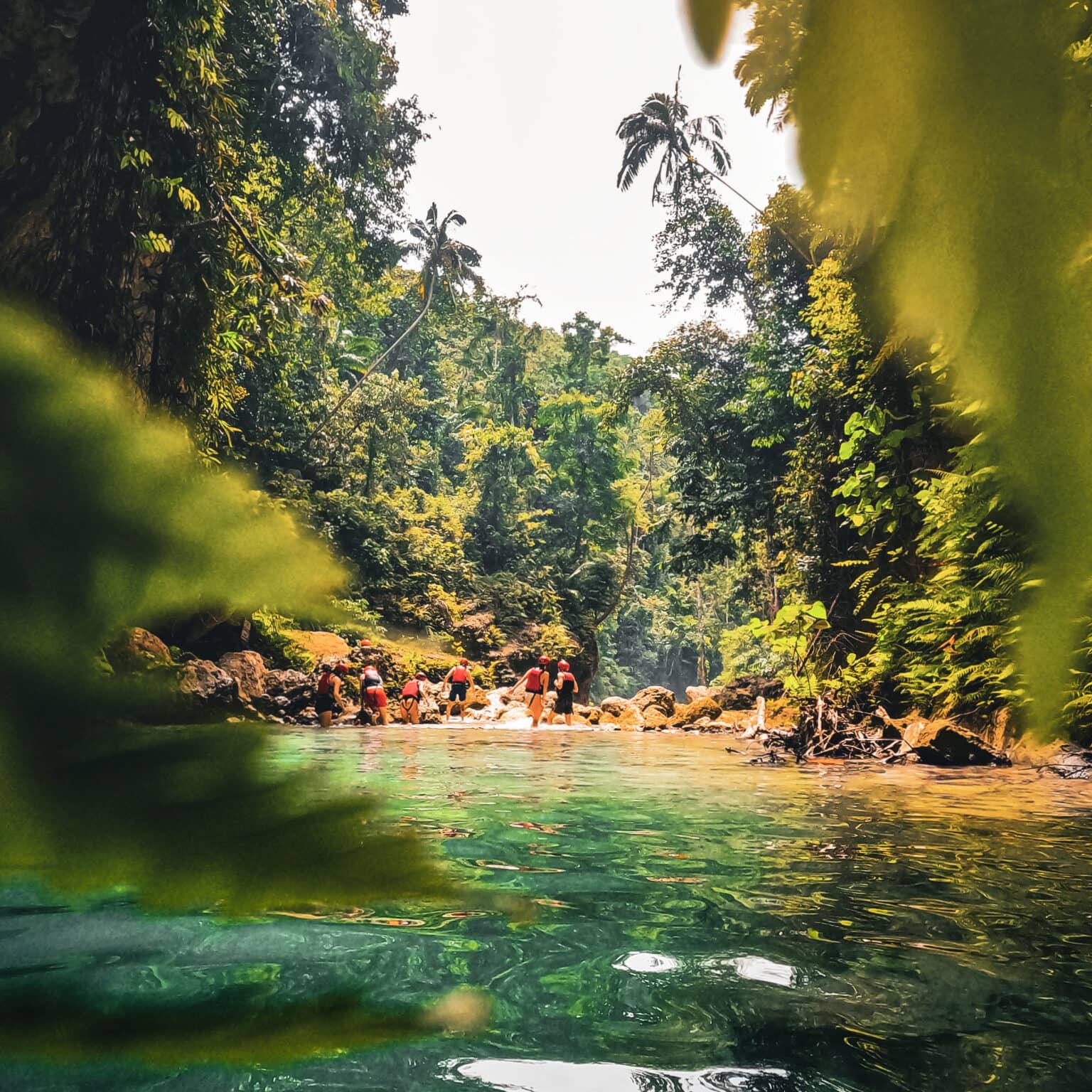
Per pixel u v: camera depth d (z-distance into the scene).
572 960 1.56
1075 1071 1.08
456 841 3.20
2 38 8.59
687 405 25.81
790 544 19.28
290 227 22.98
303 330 26.28
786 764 7.54
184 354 11.09
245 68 15.96
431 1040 1.04
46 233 9.08
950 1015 1.30
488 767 6.82
